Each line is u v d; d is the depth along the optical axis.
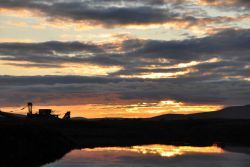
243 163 53.78
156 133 134.50
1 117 97.31
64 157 57.00
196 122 166.25
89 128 128.62
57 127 116.88
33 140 61.81
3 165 46.22
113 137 112.94
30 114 121.31
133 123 156.88
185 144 95.44
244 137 126.31
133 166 48.28
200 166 50.00
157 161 54.09
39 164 48.06
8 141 55.97
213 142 107.12
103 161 52.56
